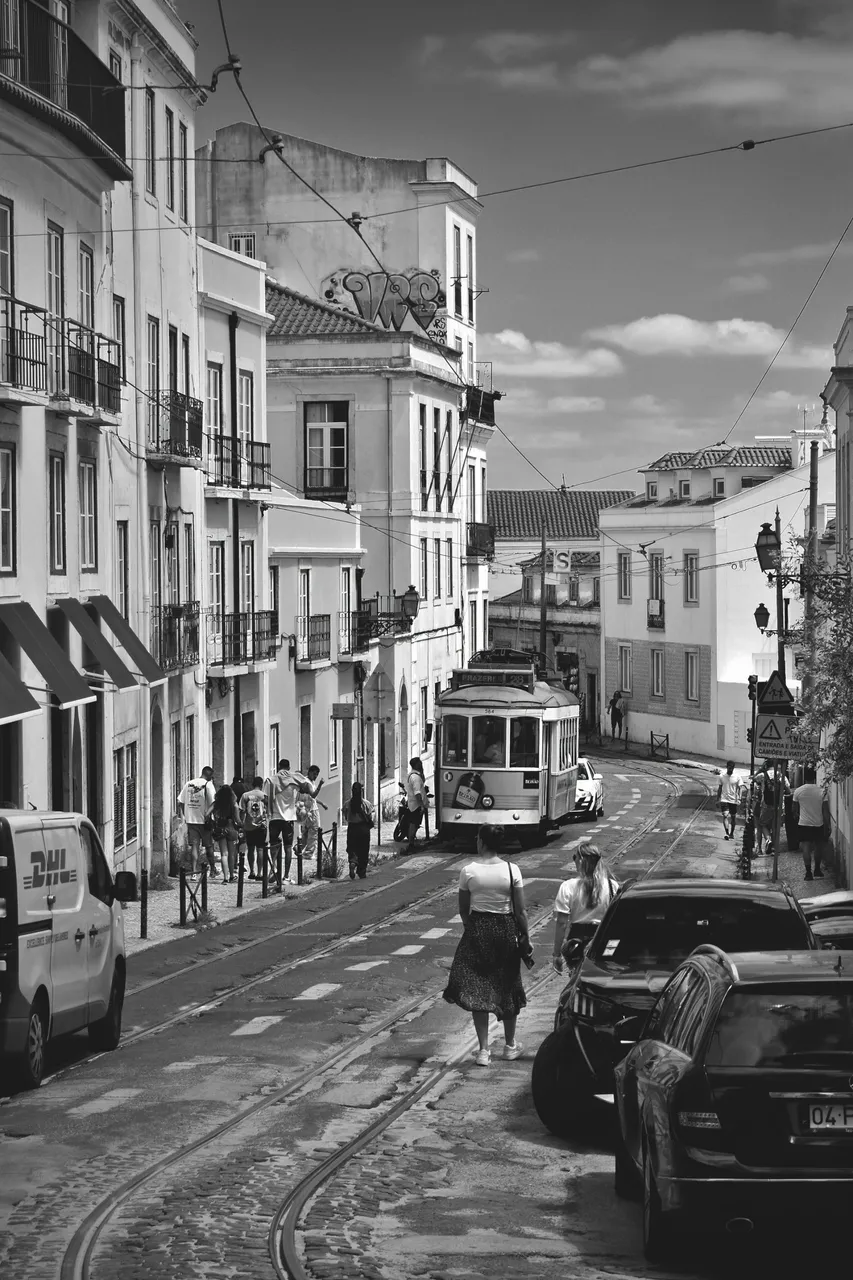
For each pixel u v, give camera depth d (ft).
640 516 278.05
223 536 140.56
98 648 97.14
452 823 145.69
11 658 86.12
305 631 159.63
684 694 267.18
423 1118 45.50
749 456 262.06
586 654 303.27
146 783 116.98
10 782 87.25
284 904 105.81
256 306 151.12
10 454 87.56
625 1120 34.78
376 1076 52.03
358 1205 35.68
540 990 73.15
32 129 89.04
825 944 50.39
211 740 136.67
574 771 158.81
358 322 209.67
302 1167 39.40
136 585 116.37
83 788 100.48
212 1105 47.19
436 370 217.56
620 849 142.10
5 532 87.04
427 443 213.87
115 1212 35.12
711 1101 29.32
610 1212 35.45
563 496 361.51
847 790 108.88
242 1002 68.23
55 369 94.43
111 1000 58.44
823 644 72.95
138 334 117.50
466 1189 37.55
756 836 143.43
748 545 254.68
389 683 195.72
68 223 98.63
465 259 250.37
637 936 44.60
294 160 239.91
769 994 30.25
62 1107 47.11
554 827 150.20
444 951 83.61
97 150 98.99
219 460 139.85
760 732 92.63
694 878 47.75
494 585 352.49
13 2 88.84
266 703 149.59
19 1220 34.50
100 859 59.11
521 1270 30.68
